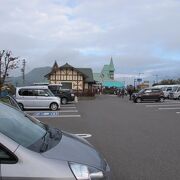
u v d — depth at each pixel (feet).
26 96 95.55
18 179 12.49
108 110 93.09
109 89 324.19
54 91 125.39
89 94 203.92
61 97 125.18
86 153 15.26
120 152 33.76
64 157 13.82
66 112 88.22
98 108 101.81
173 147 36.42
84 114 80.74
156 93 141.28
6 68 127.03
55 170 12.88
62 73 222.69
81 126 56.54
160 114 79.92
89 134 46.55
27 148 13.39
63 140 16.37
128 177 24.89
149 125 56.80
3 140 13.00
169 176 25.20
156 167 27.76
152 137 43.39
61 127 55.72
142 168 27.43
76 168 13.39
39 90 96.48
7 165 12.60
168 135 45.09
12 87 119.44
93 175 13.82
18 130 15.89
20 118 18.28
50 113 86.17
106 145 37.78
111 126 55.57
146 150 34.78
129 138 42.68
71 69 222.69
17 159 12.76
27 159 12.82
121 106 111.75
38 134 16.38
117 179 24.34
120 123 59.98
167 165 28.43
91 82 237.45
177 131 49.06
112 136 44.47
